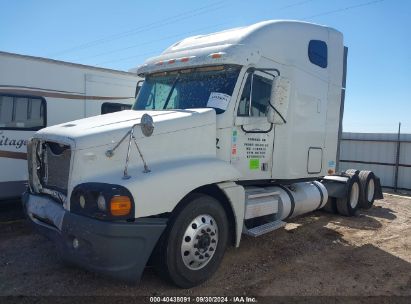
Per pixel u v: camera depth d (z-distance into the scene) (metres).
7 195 7.88
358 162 15.23
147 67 6.39
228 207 5.29
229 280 5.04
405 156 14.09
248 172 5.84
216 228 4.96
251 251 6.20
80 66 8.98
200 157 5.07
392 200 11.94
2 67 7.77
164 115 5.08
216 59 5.49
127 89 9.92
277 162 6.37
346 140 15.52
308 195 7.62
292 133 6.61
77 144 4.29
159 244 4.52
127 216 4.05
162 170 4.48
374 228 8.12
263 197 6.32
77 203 4.21
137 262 4.17
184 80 5.95
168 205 4.38
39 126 8.31
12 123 7.91
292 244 6.69
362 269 5.62
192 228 4.70
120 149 4.45
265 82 6.00
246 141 5.75
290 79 6.52
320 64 7.32
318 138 7.39
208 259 4.87
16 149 7.99
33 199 5.09
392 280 5.24
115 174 4.34
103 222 3.96
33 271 5.14
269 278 5.16
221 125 5.34
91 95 9.19
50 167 4.88
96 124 4.88
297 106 6.71
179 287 4.69
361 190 9.59
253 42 5.89
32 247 6.06
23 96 8.06
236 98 5.47
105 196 3.99
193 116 5.03
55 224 4.43
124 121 4.94
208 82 5.69
